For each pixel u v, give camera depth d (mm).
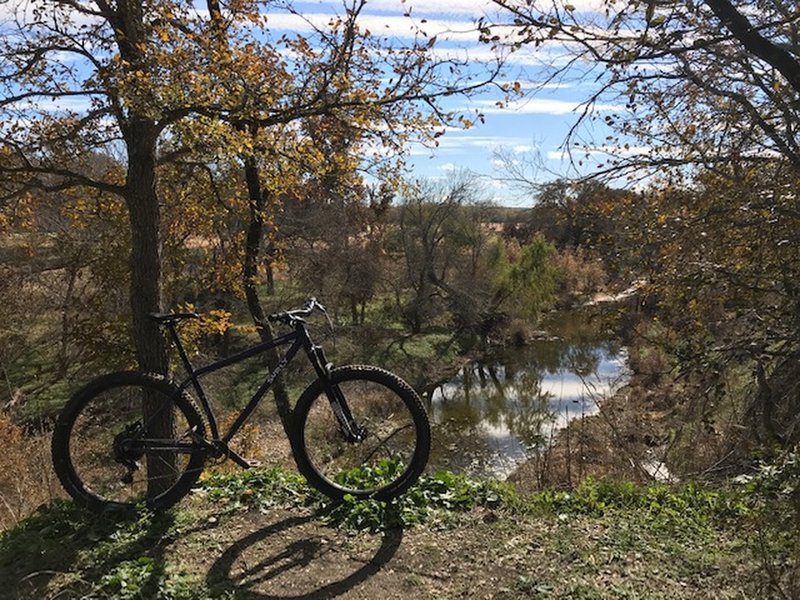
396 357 27656
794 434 4375
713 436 6984
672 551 3514
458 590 3160
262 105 5398
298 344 4031
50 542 3574
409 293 33969
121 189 5441
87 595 3094
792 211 4504
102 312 10992
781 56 2861
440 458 15672
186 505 4043
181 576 3236
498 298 33188
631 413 9812
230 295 16438
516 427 18672
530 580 3203
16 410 13961
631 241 5711
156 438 4320
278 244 12133
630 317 6902
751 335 5359
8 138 5418
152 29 4816
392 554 3486
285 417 11312
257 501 4078
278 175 6453
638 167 4535
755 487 4039
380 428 6824
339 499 3982
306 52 6445
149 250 5457
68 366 13844
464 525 3824
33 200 7664
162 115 4773
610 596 3082
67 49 5449
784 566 3223
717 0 2832
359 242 27328
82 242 12406
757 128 4242
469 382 25562
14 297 15211
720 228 5051
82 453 4598
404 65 5367
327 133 6625
